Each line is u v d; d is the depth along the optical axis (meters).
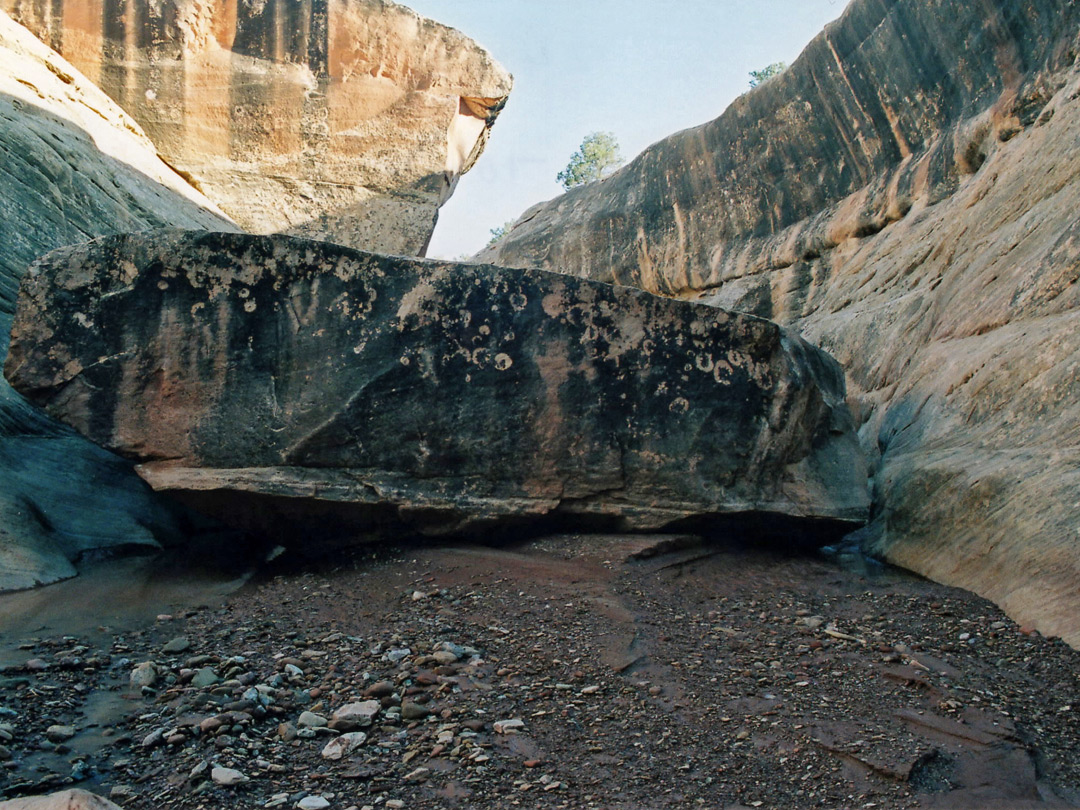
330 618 4.25
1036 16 7.71
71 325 4.91
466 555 5.10
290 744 2.91
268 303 5.10
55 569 4.73
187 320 5.00
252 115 12.07
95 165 8.66
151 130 11.61
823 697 3.38
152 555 5.37
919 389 6.88
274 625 4.16
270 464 5.03
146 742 2.86
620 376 5.45
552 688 3.39
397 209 12.49
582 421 5.39
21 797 2.37
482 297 5.34
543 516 5.36
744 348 5.63
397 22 12.70
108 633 4.00
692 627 4.18
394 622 4.15
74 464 5.80
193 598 4.64
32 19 11.30
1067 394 5.03
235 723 3.00
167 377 4.96
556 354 5.39
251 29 12.14
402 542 5.36
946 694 3.42
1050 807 2.60
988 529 4.89
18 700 3.13
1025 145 7.39
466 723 3.07
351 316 5.19
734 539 5.70
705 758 2.88
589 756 2.87
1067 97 7.02
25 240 7.00
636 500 5.45
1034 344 5.51
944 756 2.92
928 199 9.06
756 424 5.59
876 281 9.18
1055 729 3.20
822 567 5.47
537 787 2.66
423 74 12.86
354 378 5.14
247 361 5.04
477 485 5.28
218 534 5.86
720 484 5.50
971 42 8.52
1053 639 3.98
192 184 11.73
